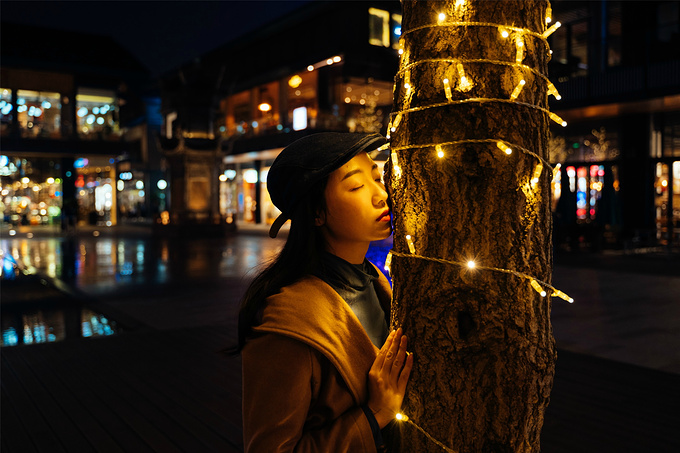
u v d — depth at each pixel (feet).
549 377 3.76
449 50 3.67
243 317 3.98
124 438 12.50
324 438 3.51
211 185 79.41
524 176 3.59
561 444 11.78
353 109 91.15
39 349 19.83
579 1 56.49
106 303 28.76
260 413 3.53
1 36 110.01
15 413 14.01
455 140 3.59
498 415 3.51
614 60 53.62
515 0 3.68
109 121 121.70
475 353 3.54
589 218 57.21
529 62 3.72
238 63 112.78
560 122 3.94
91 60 119.65
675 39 49.32
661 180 52.90
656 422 12.89
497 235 3.54
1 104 100.94
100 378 16.56
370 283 4.35
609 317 23.90
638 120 52.70
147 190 128.57
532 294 3.63
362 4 85.97
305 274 4.00
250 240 71.15
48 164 112.88
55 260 49.47
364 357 3.77
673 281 33.76
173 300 29.40
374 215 3.90
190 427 13.00
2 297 31.40
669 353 18.47
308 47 95.55
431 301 3.66
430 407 3.64
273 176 4.11
